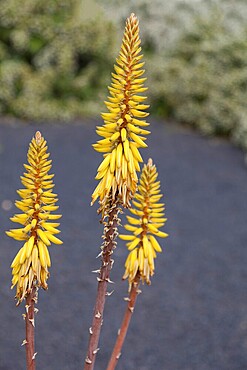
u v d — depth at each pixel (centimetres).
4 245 471
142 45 972
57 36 860
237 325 393
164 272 455
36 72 863
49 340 359
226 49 846
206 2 955
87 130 803
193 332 382
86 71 880
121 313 398
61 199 571
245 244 513
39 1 851
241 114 789
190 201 597
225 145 792
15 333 361
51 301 400
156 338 373
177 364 350
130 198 161
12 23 852
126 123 155
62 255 464
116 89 151
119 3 986
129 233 499
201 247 502
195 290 434
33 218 159
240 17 916
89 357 181
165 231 527
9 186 585
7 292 403
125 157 156
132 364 346
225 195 619
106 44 879
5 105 834
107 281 173
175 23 960
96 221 531
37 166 153
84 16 875
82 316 388
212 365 351
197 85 845
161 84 878
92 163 677
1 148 694
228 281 450
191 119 851
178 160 713
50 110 833
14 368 330
